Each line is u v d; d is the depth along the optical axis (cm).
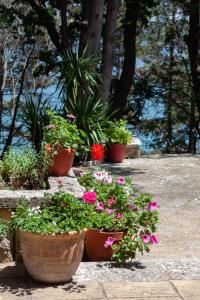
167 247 520
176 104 1978
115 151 943
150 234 446
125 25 1419
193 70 1631
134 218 447
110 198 464
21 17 1388
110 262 435
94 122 894
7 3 1709
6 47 2053
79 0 1323
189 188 771
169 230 575
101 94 1020
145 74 1934
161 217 625
